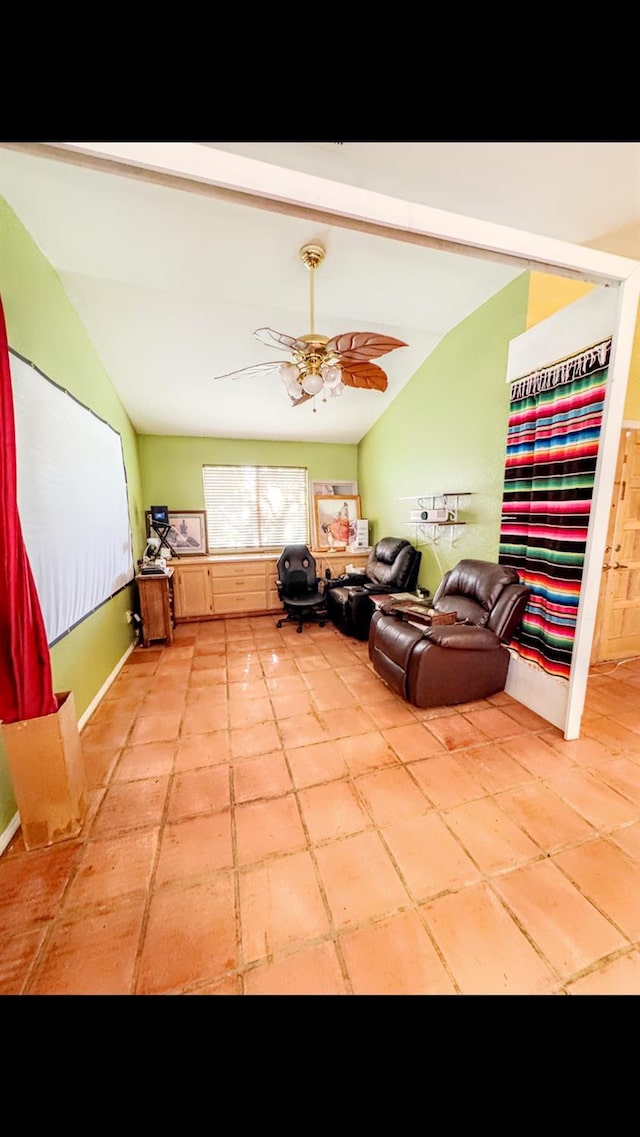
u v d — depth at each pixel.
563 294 2.30
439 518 3.36
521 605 2.46
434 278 2.58
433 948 1.16
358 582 4.41
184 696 2.73
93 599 2.59
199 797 1.76
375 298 2.79
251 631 4.24
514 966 1.11
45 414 1.99
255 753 2.07
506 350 2.72
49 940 1.19
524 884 1.34
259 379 3.78
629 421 2.83
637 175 1.72
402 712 2.47
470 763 1.97
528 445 2.47
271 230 2.08
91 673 2.56
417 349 3.61
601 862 1.42
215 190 1.14
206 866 1.43
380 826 1.59
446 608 2.84
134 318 2.88
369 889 1.33
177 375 3.62
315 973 1.10
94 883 1.37
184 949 1.16
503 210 1.94
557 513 2.22
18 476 1.71
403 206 1.29
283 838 1.54
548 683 2.32
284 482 5.21
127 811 1.69
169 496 4.79
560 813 1.65
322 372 2.38
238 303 2.87
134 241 2.13
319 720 2.39
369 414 4.71
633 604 3.19
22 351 1.87
